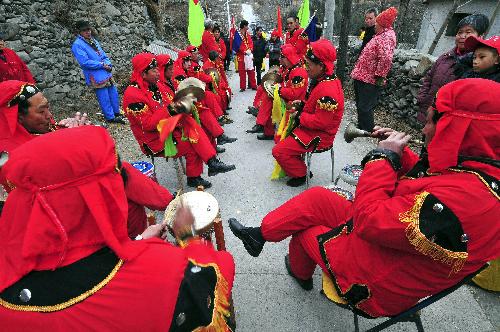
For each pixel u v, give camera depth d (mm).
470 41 2514
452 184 1235
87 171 887
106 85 5875
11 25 5668
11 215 911
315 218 2041
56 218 873
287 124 4043
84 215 912
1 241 938
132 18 9719
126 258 935
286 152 3639
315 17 5359
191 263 1097
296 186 3932
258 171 4348
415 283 1429
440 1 7543
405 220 1237
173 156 3465
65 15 6840
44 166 852
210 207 1939
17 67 4602
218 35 8820
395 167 1508
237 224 2416
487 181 1211
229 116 6727
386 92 6008
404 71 5391
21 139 2012
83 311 879
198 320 1035
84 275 900
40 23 6215
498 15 6309
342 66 6730
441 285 1418
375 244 1479
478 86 1213
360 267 1567
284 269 2725
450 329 2164
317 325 2232
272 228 2146
